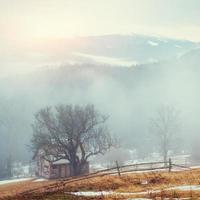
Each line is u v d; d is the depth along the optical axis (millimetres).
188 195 28938
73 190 34562
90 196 31094
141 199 28688
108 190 34438
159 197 29109
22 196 33188
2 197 33531
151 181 37938
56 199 30500
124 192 32938
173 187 33719
